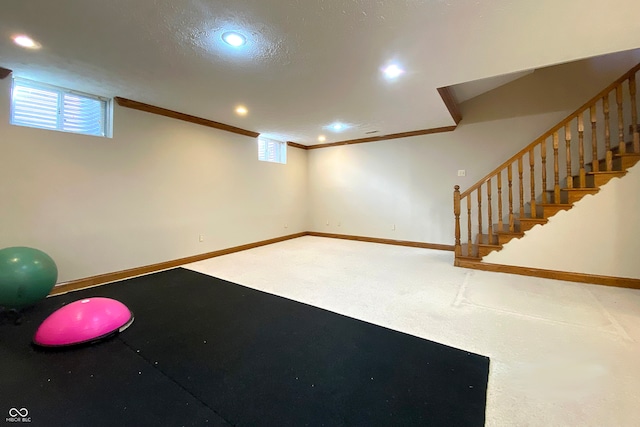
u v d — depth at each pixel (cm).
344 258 471
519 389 157
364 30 205
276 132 549
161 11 181
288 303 283
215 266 423
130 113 365
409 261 448
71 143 316
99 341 207
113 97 345
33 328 228
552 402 147
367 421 135
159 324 237
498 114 474
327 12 184
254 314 257
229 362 184
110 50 232
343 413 141
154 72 274
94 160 334
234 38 215
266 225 594
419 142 549
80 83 301
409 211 571
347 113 420
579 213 334
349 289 322
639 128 381
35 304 260
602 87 404
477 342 207
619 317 241
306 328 231
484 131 487
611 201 318
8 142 276
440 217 538
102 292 311
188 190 439
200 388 159
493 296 295
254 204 563
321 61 253
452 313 256
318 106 384
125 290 318
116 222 356
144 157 381
